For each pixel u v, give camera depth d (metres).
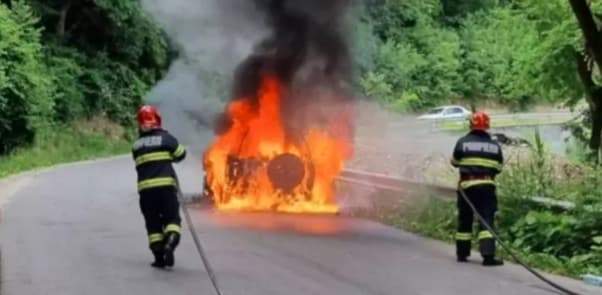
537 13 22.56
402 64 48.56
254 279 9.88
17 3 36.97
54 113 41.34
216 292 9.20
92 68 48.03
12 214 16.52
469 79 55.19
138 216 16.14
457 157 11.44
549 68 22.41
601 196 11.92
